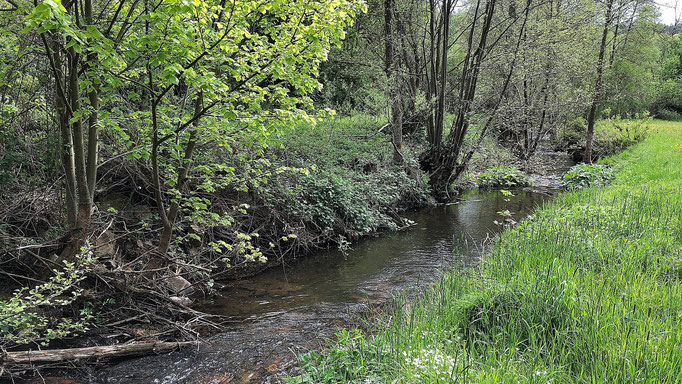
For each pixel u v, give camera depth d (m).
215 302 6.59
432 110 15.42
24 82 6.11
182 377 4.43
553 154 27.67
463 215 12.93
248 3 4.89
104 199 7.39
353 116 15.93
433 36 14.67
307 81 5.50
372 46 16.30
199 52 5.01
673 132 25.78
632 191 10.02
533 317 4.20
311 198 9.98
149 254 6.45
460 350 3.82
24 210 6.03
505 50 14.79
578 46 17.22
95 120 5.31
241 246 6.48
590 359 3.48
